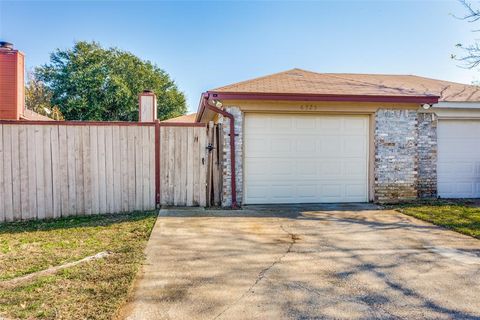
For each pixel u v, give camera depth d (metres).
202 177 8.02
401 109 8.63
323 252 4.82
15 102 8.92
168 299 3.39
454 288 3.70
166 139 7.88
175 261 4.43
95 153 7.60
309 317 3.09
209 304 3.30
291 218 6.87
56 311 3.07
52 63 32.41
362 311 3.20
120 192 7.71
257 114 8.33
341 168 8.59
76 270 4.04
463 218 6.79
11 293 3.42
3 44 9.02
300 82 9.23
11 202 7.27
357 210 7.66
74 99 29.56
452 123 9.62
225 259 4.53
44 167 7.40
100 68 31.05
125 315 3.08
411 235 5.67
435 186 9.44
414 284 3.79
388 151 8.61
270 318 3.07
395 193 8.66
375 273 4.09
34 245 5.21
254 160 8.34
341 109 8.40
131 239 5.43
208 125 8.09
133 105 31.70
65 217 7.41
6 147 7.25
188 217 6.91
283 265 4.32
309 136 8.50
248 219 6.77
